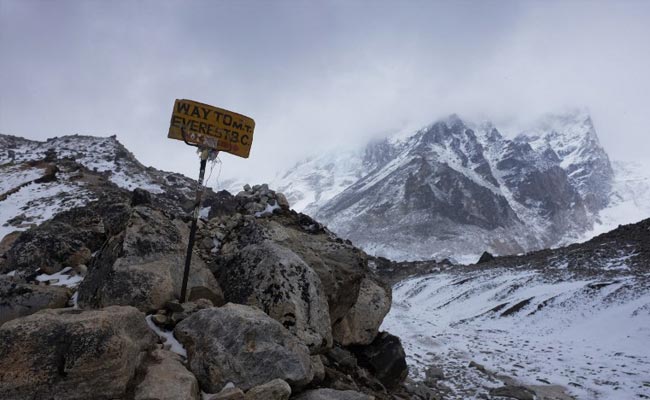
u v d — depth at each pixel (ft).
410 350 58.95
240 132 23.56
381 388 28.19
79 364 13.91
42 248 27.48
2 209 122.72
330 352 27.43
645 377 46.93
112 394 14.32
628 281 92.02
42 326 14.30
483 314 101.24
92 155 228.02
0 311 20.54
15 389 13.20
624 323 72.08
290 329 22.07
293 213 36.42
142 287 20.56
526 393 38.14
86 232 30.07
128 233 22.79
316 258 28.66
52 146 244.63
